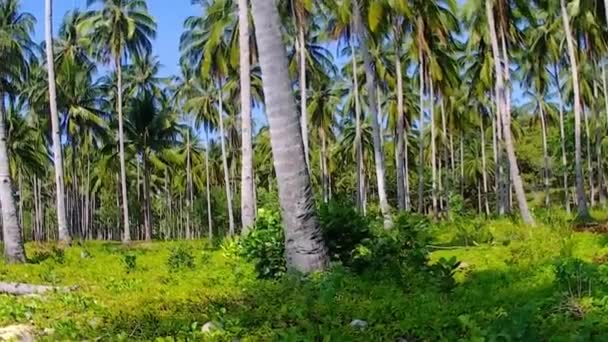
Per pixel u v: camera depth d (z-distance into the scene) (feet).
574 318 17.52
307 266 27.78
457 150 206.80
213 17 94.32
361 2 82.28
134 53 132.98
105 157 160.15
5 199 50.90
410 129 158.81
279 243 30.63
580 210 89.10
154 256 56.54
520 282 25.53
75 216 183.83
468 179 199.31
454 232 58.39
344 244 30.78
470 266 34.09
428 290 24.35
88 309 23.99
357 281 26.02
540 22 115.24
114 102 160.97
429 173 169.07
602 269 21.56
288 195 28.17
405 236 30.53
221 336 17.39
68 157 183.42
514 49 100.42
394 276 27.27
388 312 20.12
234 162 186.39
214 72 112.06
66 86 145.69
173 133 161.48
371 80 80.02
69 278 38.52
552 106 171.22
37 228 189.16
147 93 155.33
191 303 23.22
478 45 108.06
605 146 171.73
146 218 162.40
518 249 38.65
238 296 24.75
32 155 157.79
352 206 33.12
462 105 153.28
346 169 209.97
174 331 18.53
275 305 21.77
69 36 138.72
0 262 50.16
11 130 150.20
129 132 157.58
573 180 191.01
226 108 164.96
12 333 20.18
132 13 129.70
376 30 81.76
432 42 89.45
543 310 18.11
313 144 181.78
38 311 24.25
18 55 123.65
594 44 106.22
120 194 203.92
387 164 194.49
